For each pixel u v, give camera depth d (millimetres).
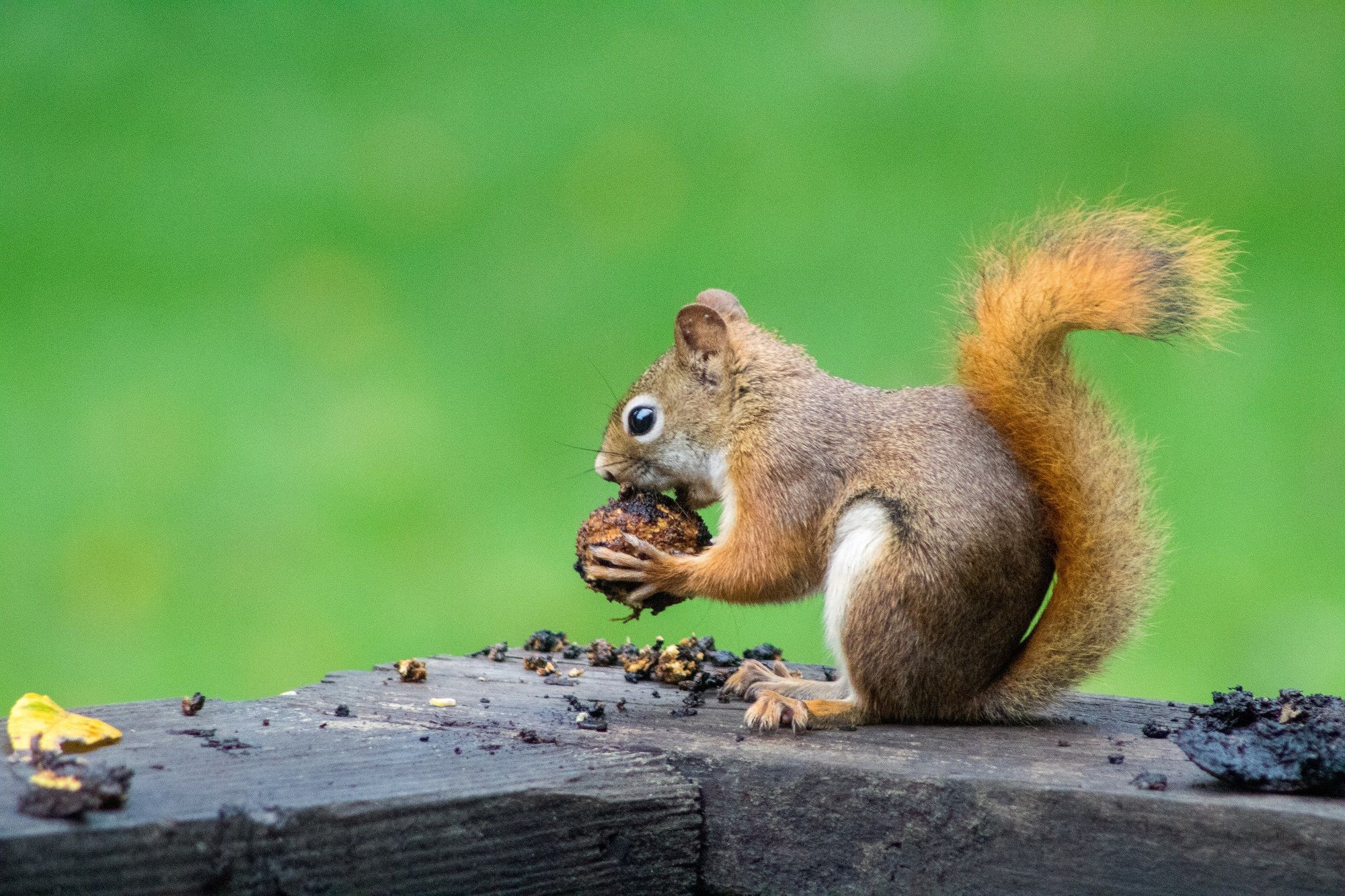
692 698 4016
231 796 3885
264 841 3875
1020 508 4000
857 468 4020
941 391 4031
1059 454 4000
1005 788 3912
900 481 4008
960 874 3916
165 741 3936
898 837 3922
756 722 3975
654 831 3928
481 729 3965
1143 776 3914
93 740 3926
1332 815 3887
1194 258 3992
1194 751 3908
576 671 4051
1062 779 3916
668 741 3955
